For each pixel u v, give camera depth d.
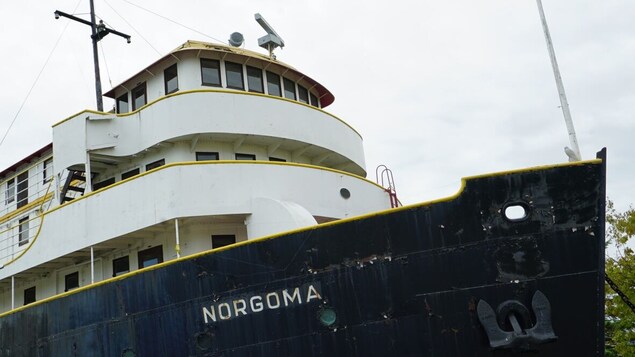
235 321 11.90
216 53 18.02
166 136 16.39
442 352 10.99
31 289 18.98
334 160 19.47
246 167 14.91
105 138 16.95
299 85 20.36
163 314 12.47
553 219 10.88
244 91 17.00
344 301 11.38
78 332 13.69
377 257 11.27
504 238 10.91
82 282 17.31
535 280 10.82
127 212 15.02
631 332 24.52
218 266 12.09
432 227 11.09
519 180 10.98
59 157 17.28
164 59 18.17
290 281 11.64
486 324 10.74
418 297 11.08
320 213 15.75
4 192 23.28
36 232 18.33
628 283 23.91
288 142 17.53
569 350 10.77
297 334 11.55
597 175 10.86
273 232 14.10
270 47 21.08
